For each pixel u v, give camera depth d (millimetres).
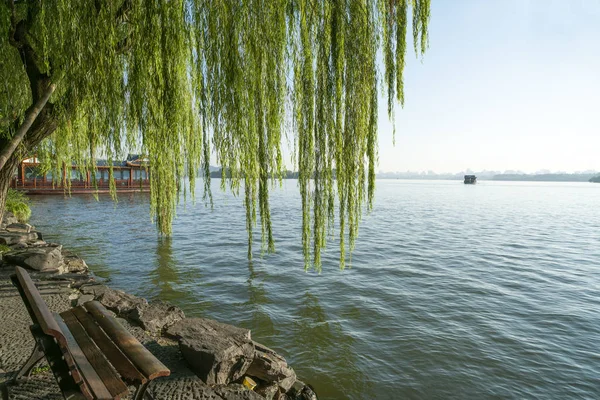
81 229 25609
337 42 5945
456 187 184625
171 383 4344
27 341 5066
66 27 5664
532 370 7500
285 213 41594
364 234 26781
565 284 14055
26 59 7023
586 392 6820
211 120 6465
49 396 3795
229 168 6410
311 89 6062
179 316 6527
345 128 6180
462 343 8594
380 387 6734
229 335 5262
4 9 6359
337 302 11258
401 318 10078
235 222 31812
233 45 5973
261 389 4930
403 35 6395
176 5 5992
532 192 130250
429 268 16234
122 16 6586
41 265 9453
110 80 6020
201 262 16453
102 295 7461
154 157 6672
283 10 6109
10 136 7156
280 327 9289
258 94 6066
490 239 25766
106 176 58344
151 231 25547
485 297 12164
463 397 6535
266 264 16234
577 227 34375
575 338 9039
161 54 5918
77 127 8016
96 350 3439
